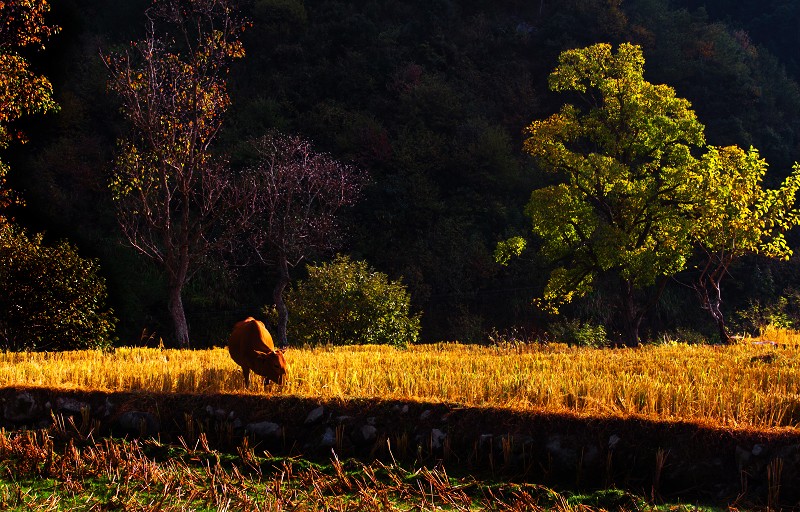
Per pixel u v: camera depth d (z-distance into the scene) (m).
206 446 7.77
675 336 34.94
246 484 6.83
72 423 8.41
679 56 51.09
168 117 20.39
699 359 10.20
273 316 24.52
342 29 50.03
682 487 6.48
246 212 23.38
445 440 7.32
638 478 6.60
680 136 22.69
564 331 32.62
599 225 24.34
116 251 31.61
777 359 9.99
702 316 36.28
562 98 50.25
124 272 30.59
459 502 6.32
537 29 54.41
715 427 6.57
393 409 7.74
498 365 9.92
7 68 16.80
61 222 31.73
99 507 6.30
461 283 36.00
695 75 50.09
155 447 7.87
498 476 6.90
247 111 41.97
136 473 7.05
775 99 51.06
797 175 19.69
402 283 34.72
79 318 16.55
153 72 20.20
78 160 36.56
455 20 54.31
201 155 20.84
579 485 6.69
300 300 21.42
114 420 8.56
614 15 53.00
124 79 20.39
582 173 22.89
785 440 6.31
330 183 28.20
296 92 45.06
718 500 6.26
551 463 6.90
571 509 6.04
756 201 20.55
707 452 6.49
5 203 18.25
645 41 52.75
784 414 6.98
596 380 8.06
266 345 8.78
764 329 18.97
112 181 21.38
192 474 7.02
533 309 35.59
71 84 40.88
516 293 36.16
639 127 23.23
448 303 35.34
